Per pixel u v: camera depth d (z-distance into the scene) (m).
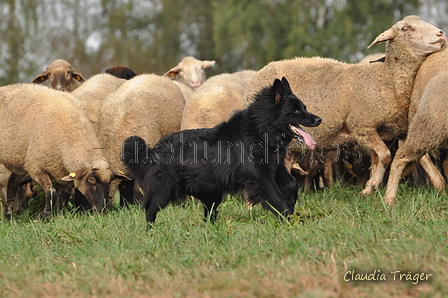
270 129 10.34
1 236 10.70
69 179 13.52
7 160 14.42
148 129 15.41
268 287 6.54
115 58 62.91
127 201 15.27
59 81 20.42
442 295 5.98
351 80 13.09
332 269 7.09
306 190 16.42
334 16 42.59
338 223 9.34
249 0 47.19
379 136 13.10
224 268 7.53
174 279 7.25
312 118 10.22
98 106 17.14
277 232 9.01
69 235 9.77
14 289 7.20
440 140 10.88
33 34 53.19
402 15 44.81
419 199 10.98
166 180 10.62
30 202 15.99
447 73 10.77
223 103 15.49
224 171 10.41
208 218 9.96
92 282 7.21
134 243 8.98
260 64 48.16
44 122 14.05
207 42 62.75
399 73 12.45
